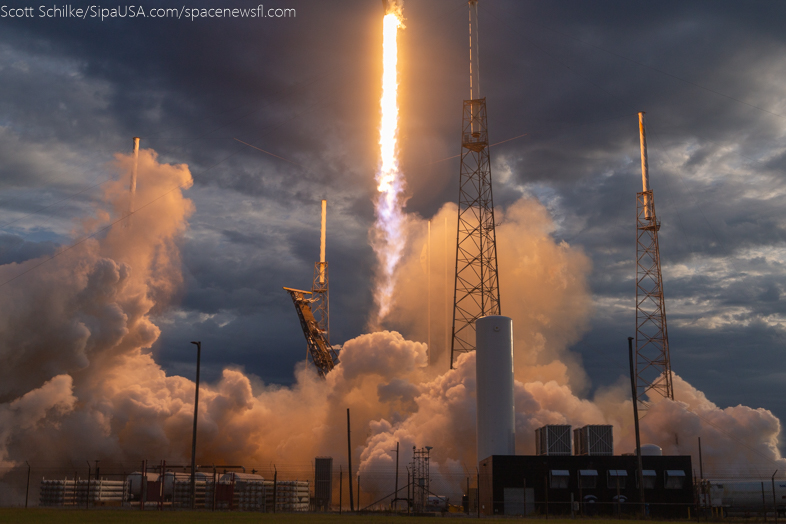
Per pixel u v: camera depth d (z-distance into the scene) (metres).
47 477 92.06
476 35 100.25
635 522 53.56
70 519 46.31
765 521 56.00
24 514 51.94
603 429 72.19
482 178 98.06
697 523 54.81
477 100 98.12
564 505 65.19
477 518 56.28
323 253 123.19
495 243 97.31
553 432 71.81
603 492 65.75
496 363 75.81
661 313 105.25
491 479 66.50
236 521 46.38
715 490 76.00
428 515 62.84
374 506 84.94
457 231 98.38
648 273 106.62
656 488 66.00
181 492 76.75
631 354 61.59
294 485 75.75
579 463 66.62
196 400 65.12
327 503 80.00
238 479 77.06
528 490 66.00
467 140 98.00
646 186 108.38
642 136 110.38
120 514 54.00
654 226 107.00
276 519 50.19
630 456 66.81
